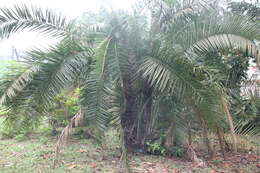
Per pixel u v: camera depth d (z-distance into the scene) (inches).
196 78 121.0
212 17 142.4
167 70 126.1
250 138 150.3
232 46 130.2
